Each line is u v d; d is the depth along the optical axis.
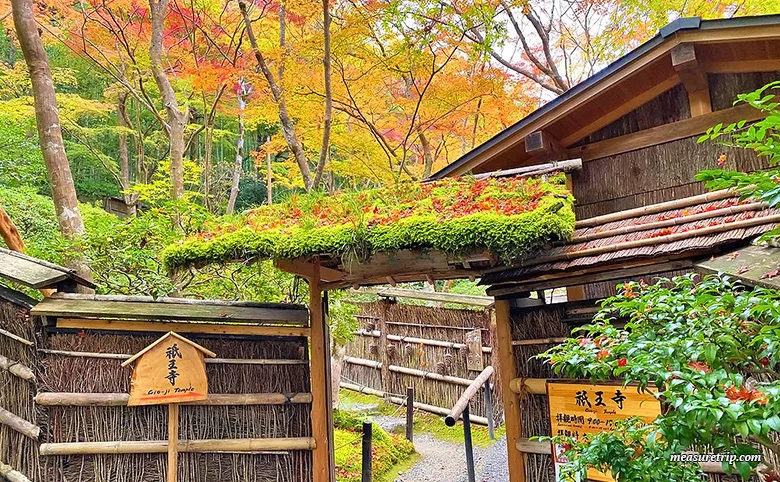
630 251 3.36
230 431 4.13
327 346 4.46
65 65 13.68
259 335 4.21
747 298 2.11
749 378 2.46
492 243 3.31
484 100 8.19
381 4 6.36
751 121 4.15
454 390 9.00
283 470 4.15
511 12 9.09
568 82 10.35
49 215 8.73
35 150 9.45
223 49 9.43
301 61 7.03
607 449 2.26
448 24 6.43
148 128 14.77
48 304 3.97
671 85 4.61
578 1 9.44
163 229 5.33
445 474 6.74
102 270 5.48
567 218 3.38
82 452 3.92
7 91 11.23
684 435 1.80
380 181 8.33
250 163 17.86
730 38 3.90
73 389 3.98
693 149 4.45
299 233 3.84
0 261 4.27
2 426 4.20
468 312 8.91
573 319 3.88
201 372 4.02
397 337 9.91
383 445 7.25
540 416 4.01
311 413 4.20
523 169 4.38
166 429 4.05
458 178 4.65
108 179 15.51
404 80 8.44
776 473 2.23
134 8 8.54
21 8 5.72
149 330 4.11
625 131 4.91
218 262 4.04
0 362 4.18
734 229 3.11
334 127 8.10
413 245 3.51
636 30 8.78
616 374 2.11
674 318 2.31
